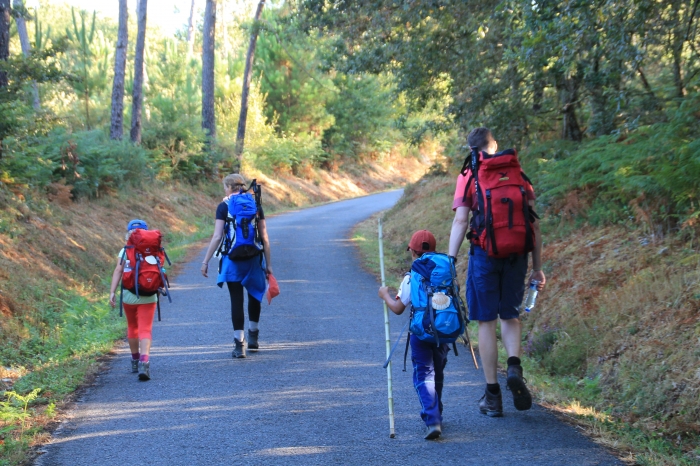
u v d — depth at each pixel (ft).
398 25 51.78
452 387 19.99
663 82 39.86
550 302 27.32
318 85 146.10
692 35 34.35
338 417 17.17
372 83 162.61
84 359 23.63
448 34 50.31
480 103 46.03
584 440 15.33
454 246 16.01
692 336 19.16
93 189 60.44
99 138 72.74
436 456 14.40
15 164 42.86
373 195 155.53
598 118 39.86
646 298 22.52
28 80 45.68
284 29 103.55
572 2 29.43
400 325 28.89
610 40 30.71
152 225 65.36
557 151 40.68
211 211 89.35
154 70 125.08
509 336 16.52
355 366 22.31
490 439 15.38
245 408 18.03
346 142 172.65
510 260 16.07
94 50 88.17
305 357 23.59
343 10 54.49
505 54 40.09
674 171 25.29
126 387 20.22
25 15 47.42
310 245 58.54
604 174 31.99
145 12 81.56
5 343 24.56
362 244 59.16
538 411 17.52
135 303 21.17
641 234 27.94
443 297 15.52
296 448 15.06
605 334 22.36
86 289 37.19
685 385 17.69
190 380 20.84
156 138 92.53
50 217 44.50
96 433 16.26
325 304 33.60
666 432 16.52
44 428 16.66
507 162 15.76
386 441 15.38
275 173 136.05
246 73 112.68
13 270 31.53
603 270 26.48
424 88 57.06
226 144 108.37
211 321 29.66
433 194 70.03
